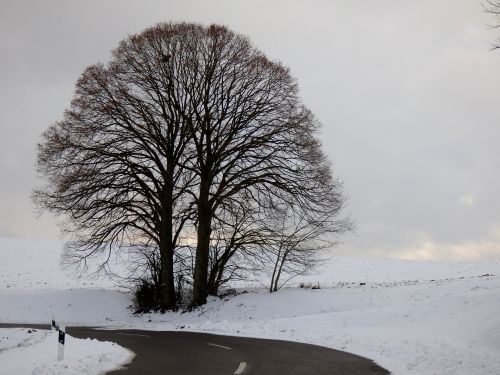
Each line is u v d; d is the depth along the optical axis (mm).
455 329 19062
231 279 35156
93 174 31219
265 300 31703
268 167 31281
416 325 21109
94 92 31953
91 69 32625
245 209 31391
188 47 32219
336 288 33156
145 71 32250
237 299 32656
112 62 32875
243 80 32156
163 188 33281
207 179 32281
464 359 13664
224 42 32219
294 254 33750
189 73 31953
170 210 33625
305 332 22594
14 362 13453
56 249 80938
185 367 12766
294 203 32188
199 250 33250
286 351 16391
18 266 63875
